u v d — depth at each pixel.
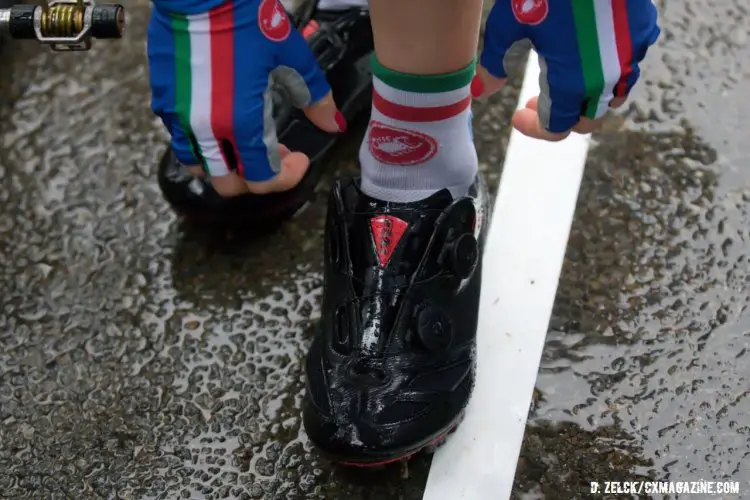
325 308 0.88
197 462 0.90
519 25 0.75
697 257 1.02
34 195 1.10
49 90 1.20
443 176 0.87
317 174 1.05
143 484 0.89
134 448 0.91
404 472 0.88
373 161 0.87
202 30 0.76
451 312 0.86
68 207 1.08
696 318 0.97
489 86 0.84
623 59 0.74
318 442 0.81
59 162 1.12
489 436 0.89
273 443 0.90
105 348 0.98
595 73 0.74
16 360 0.97
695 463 0.88
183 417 0.93
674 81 1.16
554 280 0.99
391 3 0.72
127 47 1.23
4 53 1.23
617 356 0.95
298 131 1.00
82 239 1.06
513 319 0.96
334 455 0.80
